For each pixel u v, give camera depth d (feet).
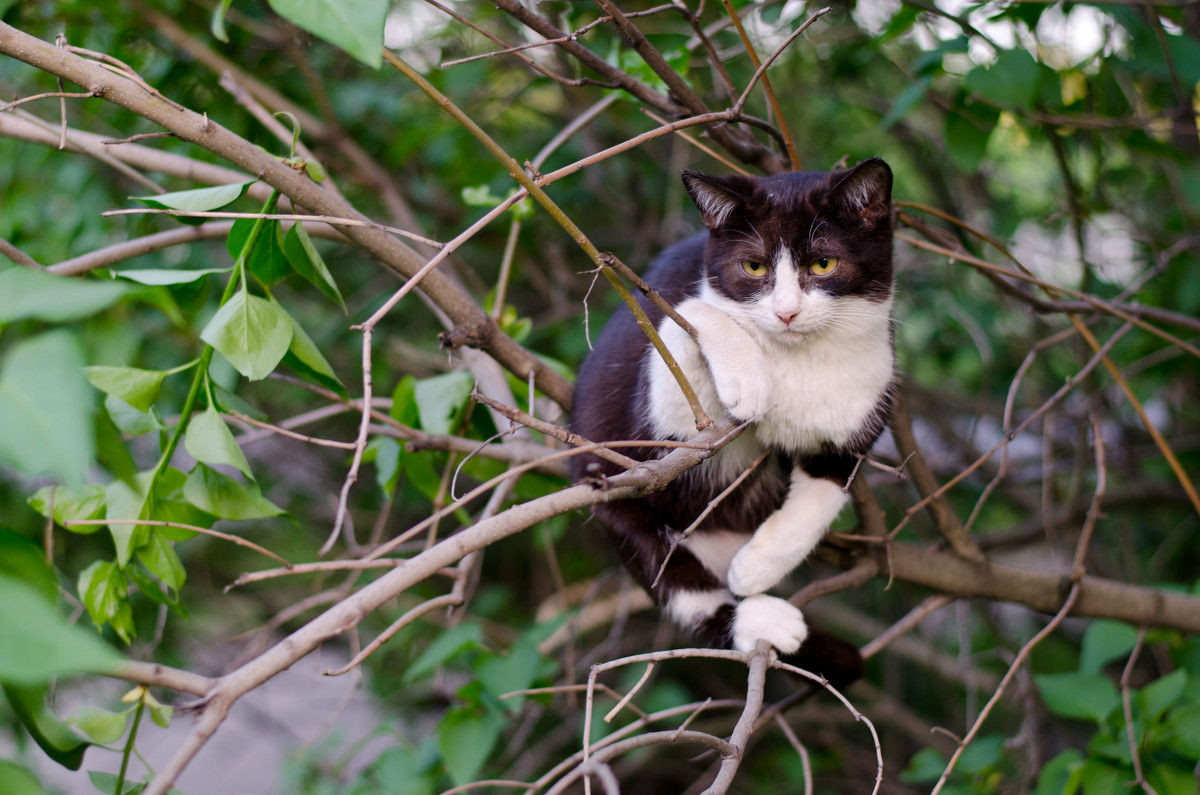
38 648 3.02
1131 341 11.75
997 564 8.50
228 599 14.80
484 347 7.76
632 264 13.28
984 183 14.33
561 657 14.07
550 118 13.85
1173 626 8.67
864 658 7.77
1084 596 8.50
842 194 7.69
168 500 6.25
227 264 12.19
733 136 7.96
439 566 4.87
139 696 4.88
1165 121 10.47
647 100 7.41
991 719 14.17
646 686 12.96
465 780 7.73
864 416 7.70
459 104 12.62
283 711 15.51
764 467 8.42
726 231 7.99
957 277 13.84
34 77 10.50
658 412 7.61
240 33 11.07
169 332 10.87
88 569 6.17
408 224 10.95
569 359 12.85
